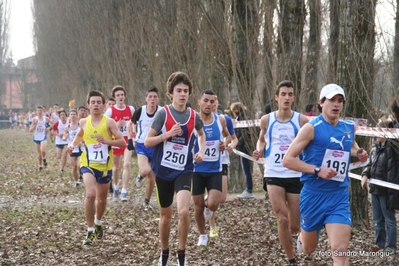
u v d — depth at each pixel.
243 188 23.34
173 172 10.65
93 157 13.53
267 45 17.86
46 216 17.48
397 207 11.77
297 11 17.59
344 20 13.88
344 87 14.00
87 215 13.40
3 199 21.75
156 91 16.72
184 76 10.77
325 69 15.92
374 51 13.63
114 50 39.91
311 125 8.80
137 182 20.83
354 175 13.72
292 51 17.47
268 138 11.33
